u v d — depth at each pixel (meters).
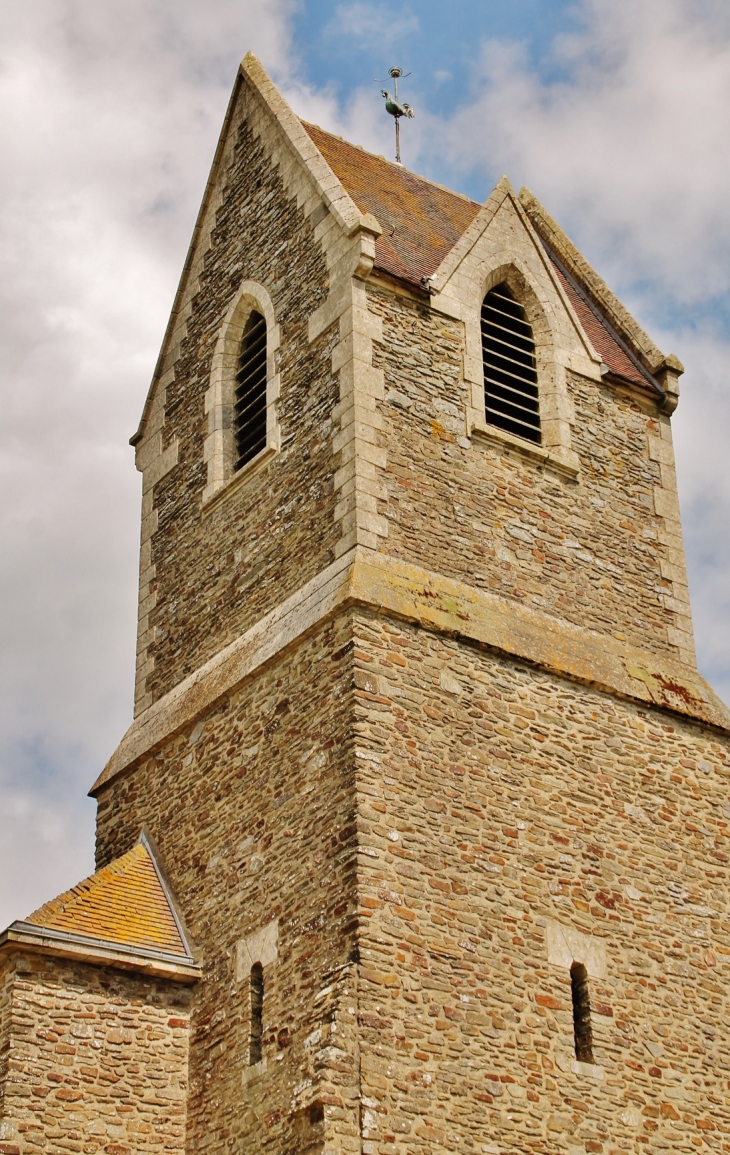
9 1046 15.55
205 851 17.55
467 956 15.55
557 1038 15.77
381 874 15.38
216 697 18.16
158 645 20.19
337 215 19.12
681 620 19.70
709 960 17.34
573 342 20.52
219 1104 15.86
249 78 22.03
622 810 17.56
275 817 16.66
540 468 19.25
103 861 19.25
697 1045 16.73
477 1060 15.10
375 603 16.58
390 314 18.73
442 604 17.22
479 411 18.91
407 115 24.20
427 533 17.75
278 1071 15.27
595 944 16.55
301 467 18.45
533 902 16.30
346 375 18.12
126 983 16.52
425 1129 14.47
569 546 19.03
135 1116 15.95
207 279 21.67
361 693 16.12
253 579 18.70
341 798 15.80
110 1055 16.09
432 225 21.08
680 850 17.81
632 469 20.27
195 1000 16.77
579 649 18.25
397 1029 14.76
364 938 14.97
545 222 23.91
